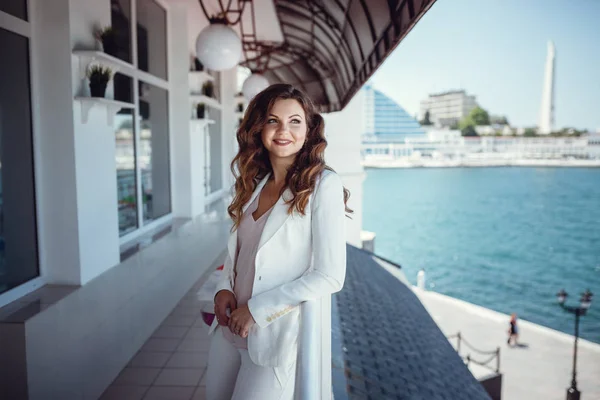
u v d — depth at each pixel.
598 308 46.19
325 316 1.40
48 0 2.87
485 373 11.65
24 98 2.83
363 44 3.94
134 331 3.74
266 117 1.34
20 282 2.76
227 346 1.54
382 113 145.38
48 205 2.96
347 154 19.38
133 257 3.74
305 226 1.33
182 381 3.31
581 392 12.68
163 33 5.61
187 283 5.52
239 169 1.47
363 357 4.65
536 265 61.19
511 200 99.06
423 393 4.24
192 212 5.98
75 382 2.75
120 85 4.20
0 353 2.27
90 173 3.15
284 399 1.35
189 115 5.86
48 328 2.46
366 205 96.62
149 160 5.06
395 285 9.92
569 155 139.00
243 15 6.57
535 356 15.98
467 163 144.88
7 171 2.63
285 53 8.69
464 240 72.44
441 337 7.13
